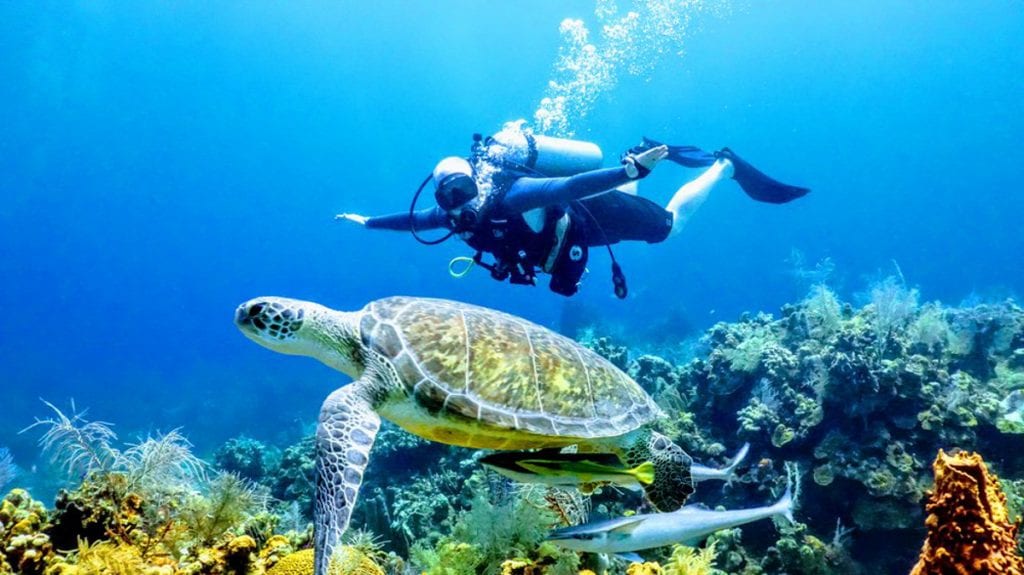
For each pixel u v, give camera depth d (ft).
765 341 31.01
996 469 23.62
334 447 10.78
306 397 102.73
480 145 23.13
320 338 13.67
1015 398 25.40
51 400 119.03
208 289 326.85
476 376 12.66
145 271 341.62
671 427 27.50
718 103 307.58
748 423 26.43
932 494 7.39
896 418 24.35
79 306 300.20
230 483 15.51
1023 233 246.47
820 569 22.25
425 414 12.49
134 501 14.56
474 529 16.98
